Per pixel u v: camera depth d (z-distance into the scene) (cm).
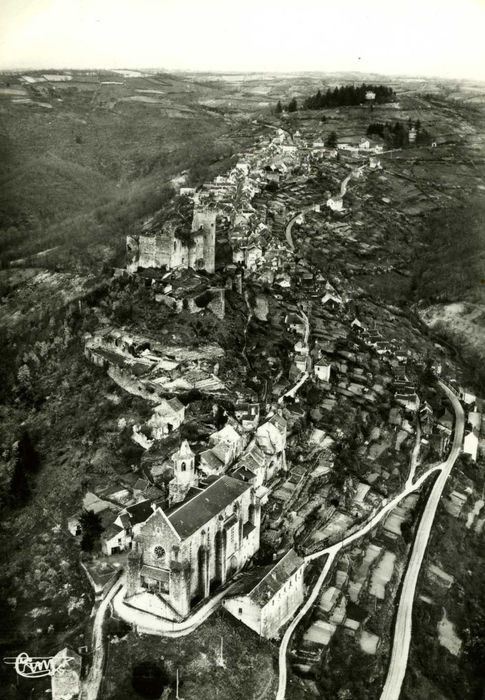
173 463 16275
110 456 17838
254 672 13138
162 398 18725
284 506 17025
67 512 16688
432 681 14888
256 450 17188
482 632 16712
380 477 19800
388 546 17662
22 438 18338
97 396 19862
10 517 17038
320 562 16288
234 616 13788
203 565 13888
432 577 17488
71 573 15188
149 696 12488
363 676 14188
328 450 19262
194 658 13025
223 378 19812
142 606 13788
